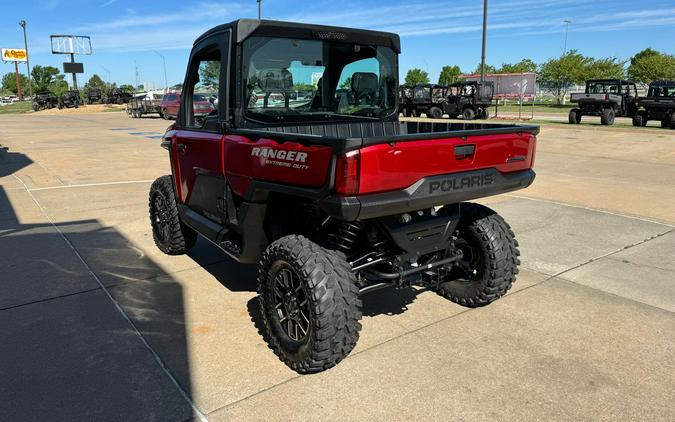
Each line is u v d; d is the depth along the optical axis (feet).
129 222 21.29
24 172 34.17
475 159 10.51
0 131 72.64
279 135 10.01
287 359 10.28
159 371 10.11
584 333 11.77
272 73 12.09
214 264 16.37
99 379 9.80
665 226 21.15
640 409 9.00
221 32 11.96
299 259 9.71
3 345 11.03
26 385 9.55
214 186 13.01
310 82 12.74
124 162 39.42
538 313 12.82
